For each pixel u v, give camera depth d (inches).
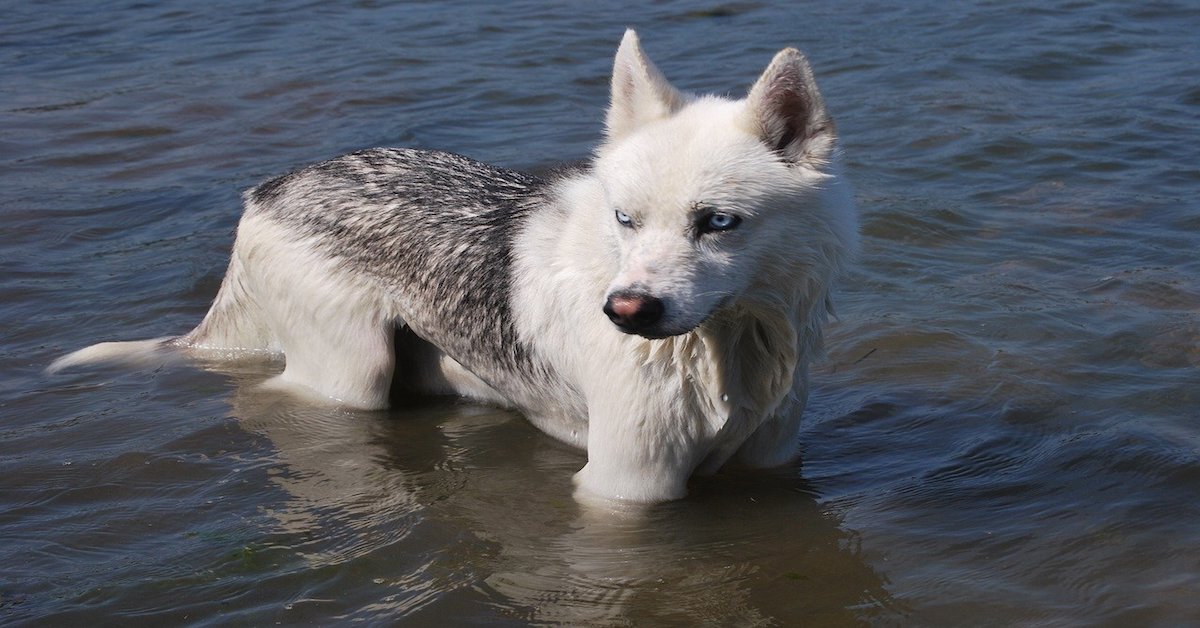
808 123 65.3
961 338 80.0
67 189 105.0
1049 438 72.2
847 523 68.1
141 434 75.4
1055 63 127.8
